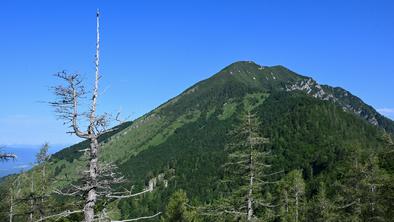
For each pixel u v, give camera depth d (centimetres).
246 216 2730
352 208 3969
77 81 1593
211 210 2897
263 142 2759
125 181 1677
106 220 1653
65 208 2456
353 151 4197
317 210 4431
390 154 3381
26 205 3159
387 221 3341
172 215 4897
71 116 1585
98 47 1614
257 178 2755
